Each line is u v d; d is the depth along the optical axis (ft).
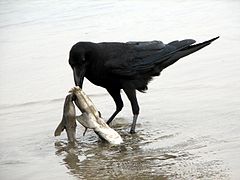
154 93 33.71
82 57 28.45
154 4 56.85
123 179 22.59
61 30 49.08
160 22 49.24
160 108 31.40
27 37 47.75
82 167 24.22
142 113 30.96
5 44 46.14
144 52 30.12
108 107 32.55
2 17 54.49
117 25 49.29
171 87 34.40
